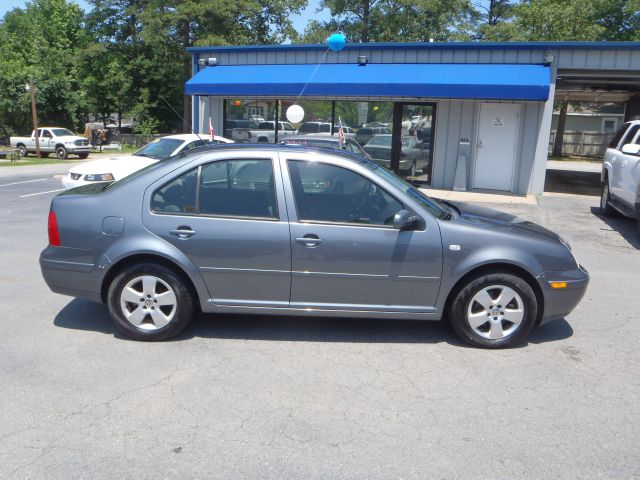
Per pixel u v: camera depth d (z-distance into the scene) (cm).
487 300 498
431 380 441
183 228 489
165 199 498
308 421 376
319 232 486
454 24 3778
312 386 426
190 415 381
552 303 501
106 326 542
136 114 4334
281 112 1764
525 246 492
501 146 1548
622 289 708
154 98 4519
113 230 494
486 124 1552
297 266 488
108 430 361
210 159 497
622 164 1082
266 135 1788
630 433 370
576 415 392
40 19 5291
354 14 3909
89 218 499
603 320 591
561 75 1553
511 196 1503
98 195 508
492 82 1406
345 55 1633
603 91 2108
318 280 491
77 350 484
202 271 491
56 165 2667
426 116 1620
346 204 494
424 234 487
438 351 498
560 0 3394
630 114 2241
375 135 1684
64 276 508
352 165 495
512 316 498
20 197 1435
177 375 440
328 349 497
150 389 416
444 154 1602
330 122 1725
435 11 3578
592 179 2120
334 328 547
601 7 3553
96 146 3966
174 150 1218
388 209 494
